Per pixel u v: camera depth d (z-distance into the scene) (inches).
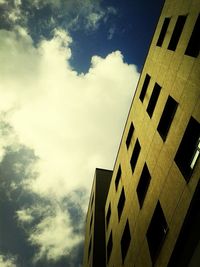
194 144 507.8
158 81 718.5
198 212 422.6
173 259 448.5
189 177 456.1
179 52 618.8
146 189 678.5
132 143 848.9
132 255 635.5
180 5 688.4
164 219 548.7
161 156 593.6
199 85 492.4
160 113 655.1
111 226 926.4
